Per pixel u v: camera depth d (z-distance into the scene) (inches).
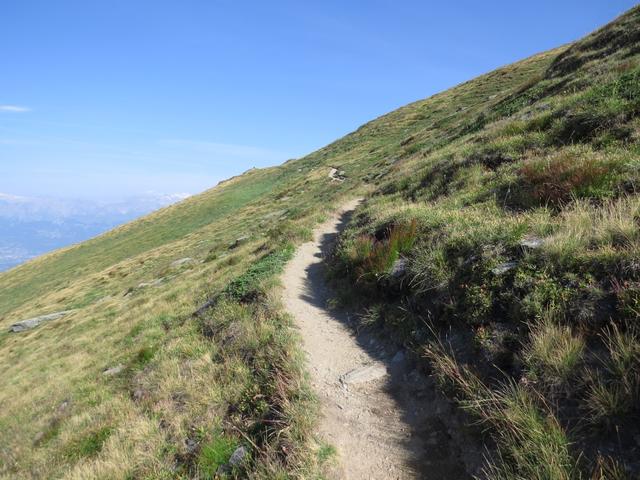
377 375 240.4
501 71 2271.2
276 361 266.7
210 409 264.8
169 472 231.3
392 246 339.0
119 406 361.1
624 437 133.3
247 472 190.4
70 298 1707.7
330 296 384.5
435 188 519.8
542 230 243.1
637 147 322.3
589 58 807.7
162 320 634.2
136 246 2554.1
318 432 198.2
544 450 138.0
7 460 413.7
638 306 157.5
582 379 153.4
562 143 433.1
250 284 448.5
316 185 1909.4
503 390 176.9
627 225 198.7
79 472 267.7
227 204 2770.7
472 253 263.1
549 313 185.2
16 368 936.3
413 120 2327.8
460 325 232.2
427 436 186.4
